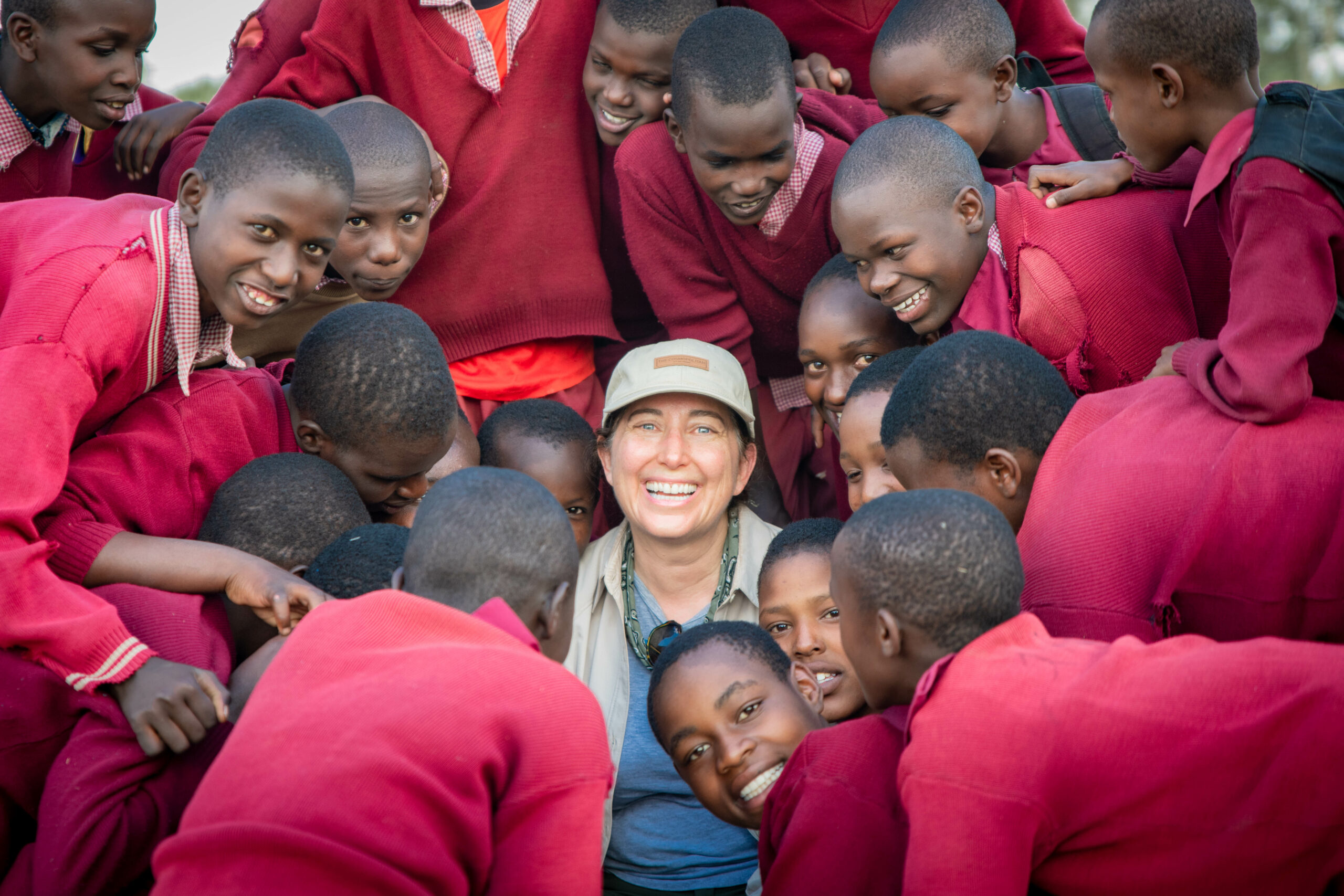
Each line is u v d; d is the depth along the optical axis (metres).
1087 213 3.30
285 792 1.95
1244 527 2.42
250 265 2.95
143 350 2.94
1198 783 1.95
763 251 4.00
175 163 4.16
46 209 3.01
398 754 1.98
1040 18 4.54
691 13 3.96
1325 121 2.62
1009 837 1.97
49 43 3.98
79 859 2.32
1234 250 2.78
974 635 2.25
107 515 2.89
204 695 2.51
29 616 2.55
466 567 2.35
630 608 3.61
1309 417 2.52
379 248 3.75
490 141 4.15
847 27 4.28
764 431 4.43
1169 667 2.03
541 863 2.05
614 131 4.14
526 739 2.08
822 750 2.40
